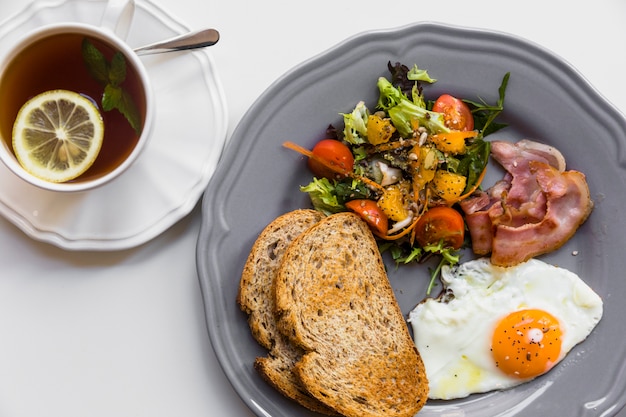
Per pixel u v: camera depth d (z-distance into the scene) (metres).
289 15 0.66
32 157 0.59
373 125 0.62
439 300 0.65
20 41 0.57
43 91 0.59
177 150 0.63
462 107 0.64
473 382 0.64
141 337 0.65
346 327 0.62
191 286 0.65
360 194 0.63
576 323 0.64
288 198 0.64
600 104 0.63
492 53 0.63
